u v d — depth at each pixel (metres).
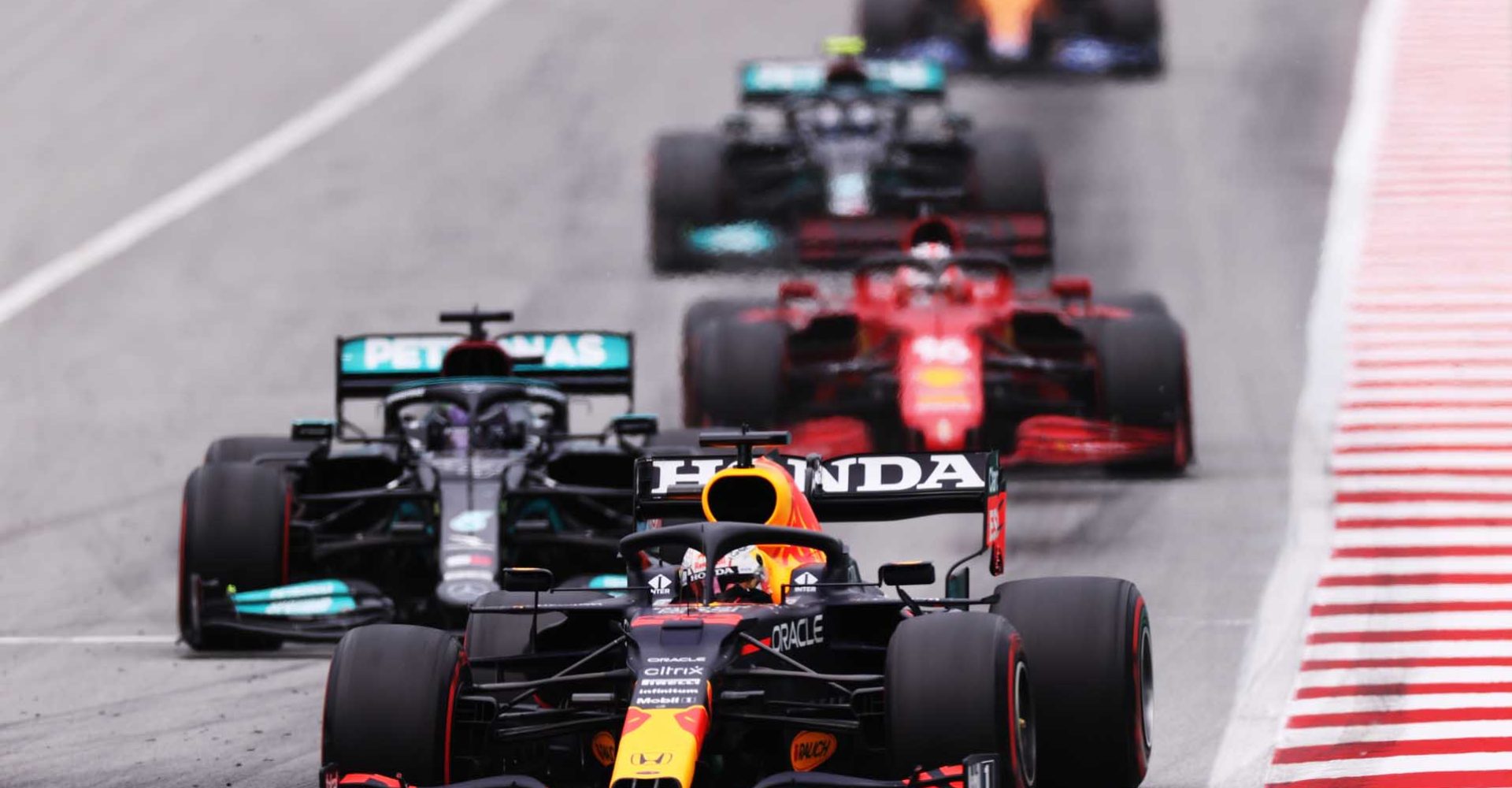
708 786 33.03
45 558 64.25
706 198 96.81
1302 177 109.44
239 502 52.06
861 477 37.88
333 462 56.53
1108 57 127.25
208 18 143.88
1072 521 63.75
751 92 96.62
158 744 42.94
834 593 35.06
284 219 108.25
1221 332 88.44
